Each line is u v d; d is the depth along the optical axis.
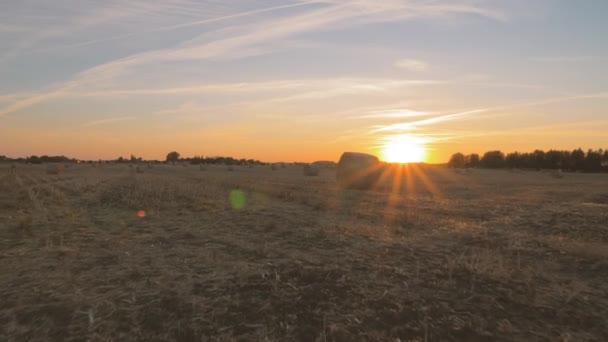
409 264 5.93
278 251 6.70
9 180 21.86
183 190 15.80
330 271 5.25
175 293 4.54
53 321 3.83
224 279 5.05
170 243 7.31
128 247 6.92
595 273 5.68
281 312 4.06
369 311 4.10
